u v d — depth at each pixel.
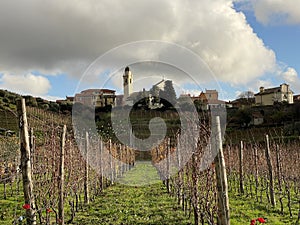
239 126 36.41
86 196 11.52
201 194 7.13
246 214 9.42
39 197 7.30
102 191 14.70
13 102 30.86
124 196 13.35
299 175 13.48
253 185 16.09
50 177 8.56
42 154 8.73
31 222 5.57
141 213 9.87
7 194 12.49
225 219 5.73
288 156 17.22
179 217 9.18
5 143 15.05
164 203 11.48
